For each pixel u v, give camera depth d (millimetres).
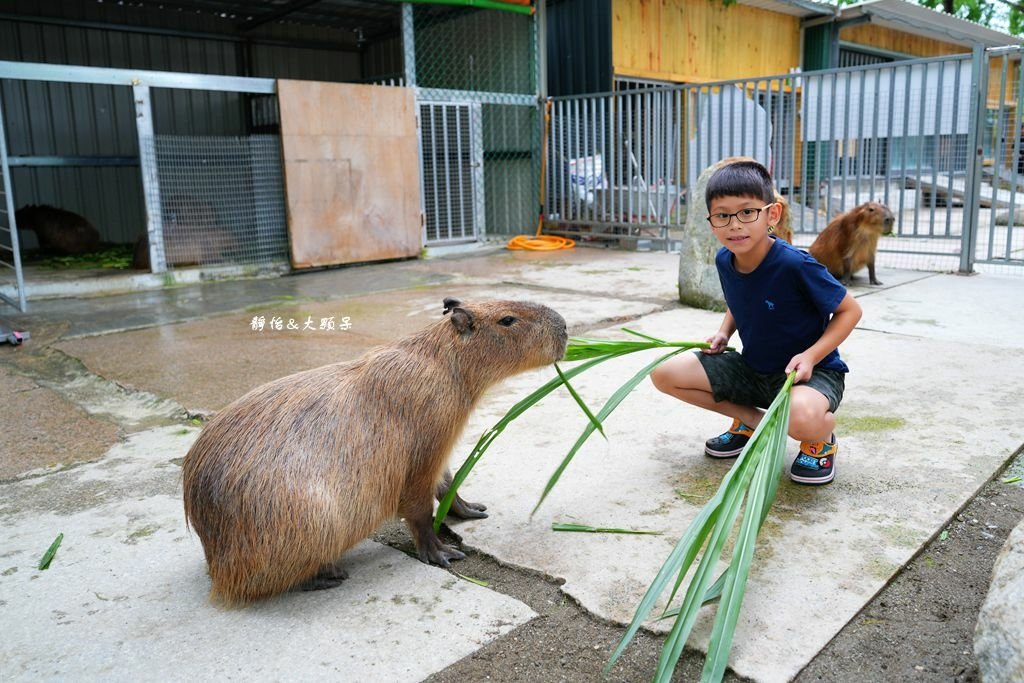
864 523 2643
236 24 13625
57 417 4152
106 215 12781
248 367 5082
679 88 9703
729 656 1982
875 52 16219
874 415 3680
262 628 2176
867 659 1986
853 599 2215
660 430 3607
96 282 8211
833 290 2670
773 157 9172
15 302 7359
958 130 9773
